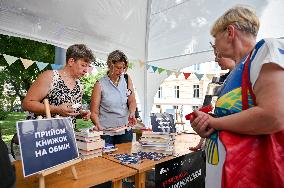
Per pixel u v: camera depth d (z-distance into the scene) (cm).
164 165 169
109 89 262
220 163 96
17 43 602
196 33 423
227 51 108
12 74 648
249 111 86
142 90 495
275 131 83
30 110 186
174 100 2106
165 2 376
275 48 85
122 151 199
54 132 124
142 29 423
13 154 180
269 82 82
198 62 459
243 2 345
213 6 369
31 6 306
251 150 88
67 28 358
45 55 646
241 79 96
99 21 369
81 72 208
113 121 262
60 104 201
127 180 235
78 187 122
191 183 194
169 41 455
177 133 298
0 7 289
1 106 823
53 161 118
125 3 355
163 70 497
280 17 338
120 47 437
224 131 94
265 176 86
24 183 127
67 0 312
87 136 174
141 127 277
